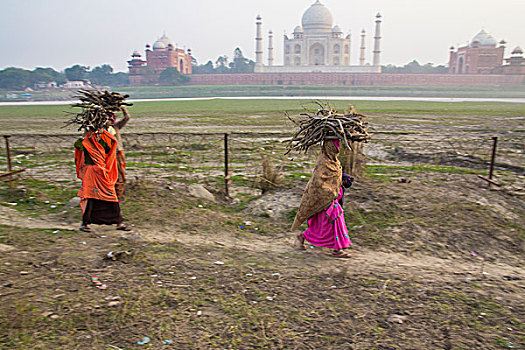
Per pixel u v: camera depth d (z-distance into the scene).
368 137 5.75
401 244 6.07
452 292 4.58
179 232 6.56
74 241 5.94
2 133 19.62
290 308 4.14
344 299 4.36
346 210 7.26
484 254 5.84
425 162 12.53
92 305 4.07
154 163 12.28
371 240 6.21
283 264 5.35
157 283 4.61
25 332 3.59
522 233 6.44
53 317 3.83
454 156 12.98
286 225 7.02
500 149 14.16
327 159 5.52
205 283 4.67
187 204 7.91
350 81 97.50
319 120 5.59
